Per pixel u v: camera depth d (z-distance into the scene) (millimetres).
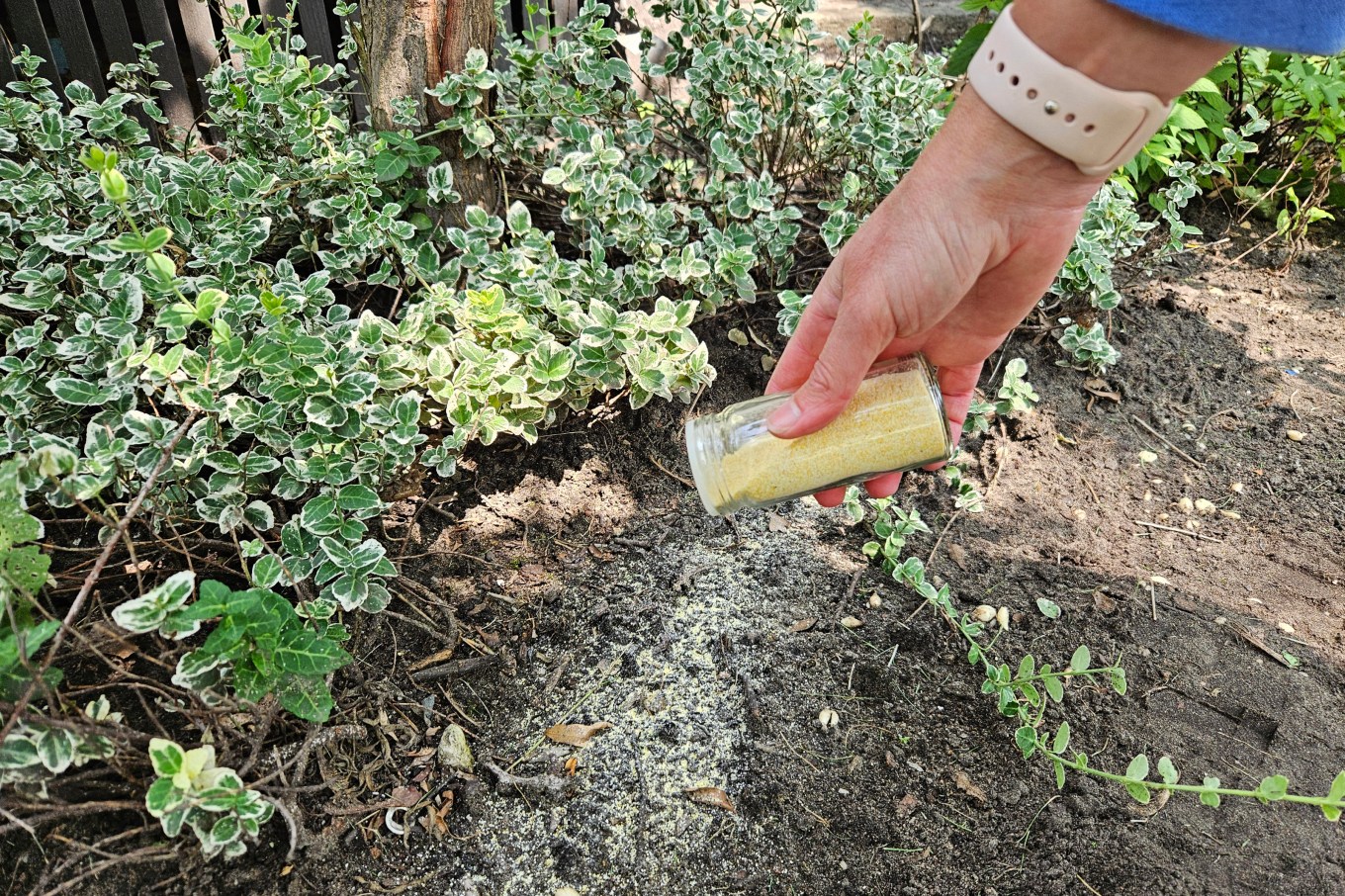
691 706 1814
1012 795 1691
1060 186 1242
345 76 2928
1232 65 3416
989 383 2684
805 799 1680
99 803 1420
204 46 3531
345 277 2365
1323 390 2770
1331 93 3211
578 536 2148
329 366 1829
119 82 2818
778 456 1481
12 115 2391
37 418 1995
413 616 1935
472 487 2223
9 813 1302
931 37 4746
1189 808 1684
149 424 1729
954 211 1259
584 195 2455
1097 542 2242
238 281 2191
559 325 2275
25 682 1355
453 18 2426
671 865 1592
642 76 3084
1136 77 1111
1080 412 2654
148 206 2234
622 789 1687
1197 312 3096
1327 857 1619
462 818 1631
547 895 1549
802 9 2932
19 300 2014
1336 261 3408
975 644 1824
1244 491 2424
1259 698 1880
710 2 2943
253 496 2043
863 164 2861
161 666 1627
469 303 2045
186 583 1323
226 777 1320
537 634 1936
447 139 2600
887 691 1853
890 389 1477
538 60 2725
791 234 2625
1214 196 3686
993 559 2160
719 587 2041
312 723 1668
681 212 2854
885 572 2086
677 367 2221
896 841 1628
